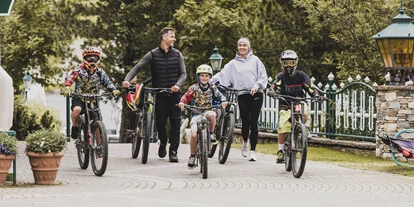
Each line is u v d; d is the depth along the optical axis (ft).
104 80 80.38
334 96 103.19
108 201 61.05
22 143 118.11
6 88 69.56
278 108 113.50
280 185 70.64
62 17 198.70
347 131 101.30
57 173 78.02
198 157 77.51
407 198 63.36
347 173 78.89
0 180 67.97
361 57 135.54
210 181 73.00
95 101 79.97
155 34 187.42
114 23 194.90
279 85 81.61
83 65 80.12
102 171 75.31
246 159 90.58
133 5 191.52
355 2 134.92
